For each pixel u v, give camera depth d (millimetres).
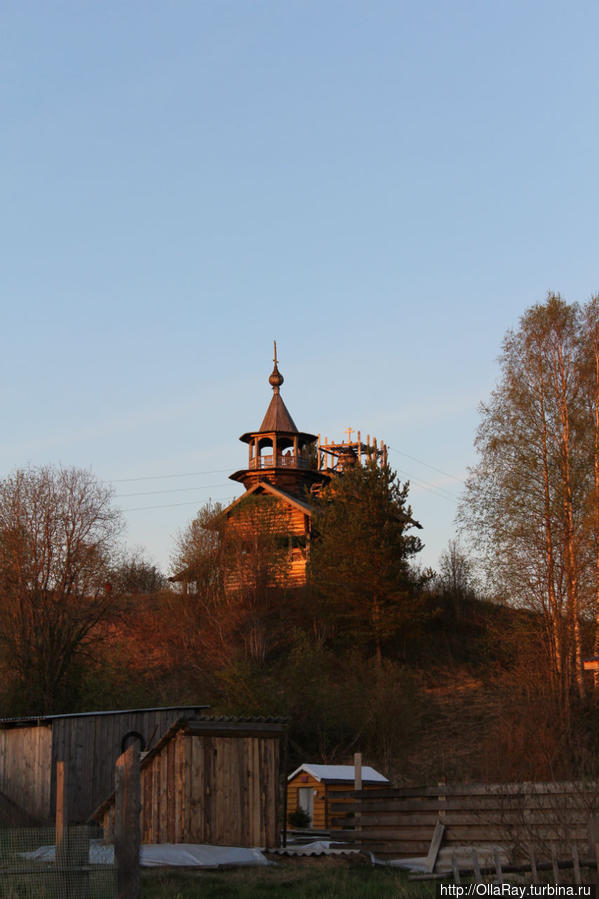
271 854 18828
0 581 43750
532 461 39312
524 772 28406
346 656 49125
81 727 29312
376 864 17156
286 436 66750
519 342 41250
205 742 21000
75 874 11500
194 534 57344
